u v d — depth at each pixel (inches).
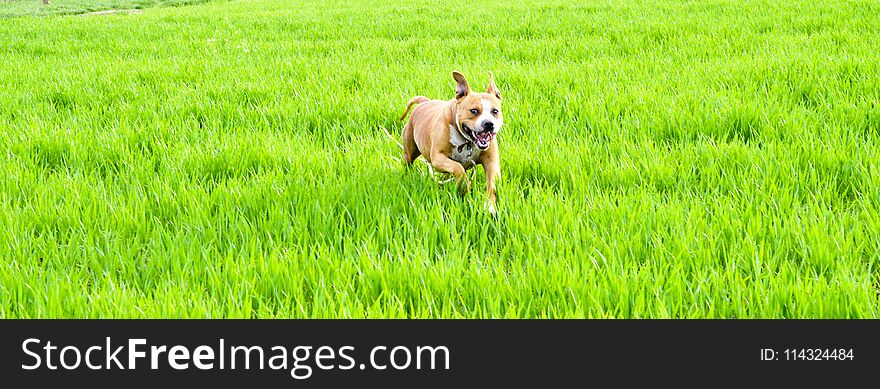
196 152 250.4
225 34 687.1
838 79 332.2
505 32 622.8
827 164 219.0
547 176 225.9
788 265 152.1
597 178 217.9
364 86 366.6
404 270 153.3
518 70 397.4
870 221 171.8
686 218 179.8
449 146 196.5
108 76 418.3
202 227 181.0
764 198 189.9
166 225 188.5
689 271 156.1
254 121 308.2
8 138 273.7
